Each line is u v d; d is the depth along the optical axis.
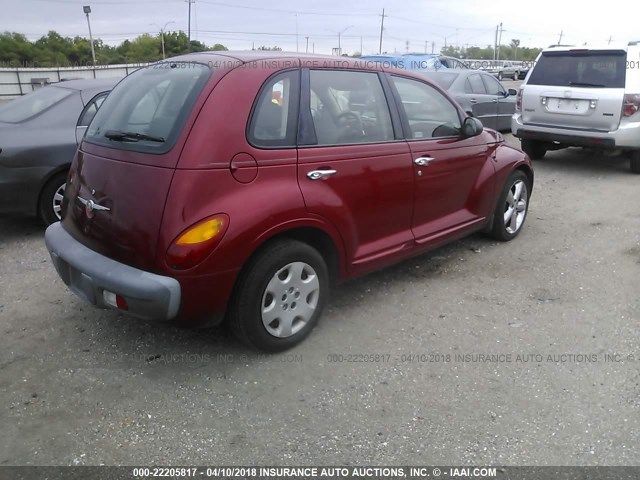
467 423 3.02
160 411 3.11
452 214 4.88
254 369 3.49
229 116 3.21
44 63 61.78
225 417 3.06
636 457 2.78
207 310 3.24
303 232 3.64
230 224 3.14
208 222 3.08
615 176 8.79
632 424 3.01
